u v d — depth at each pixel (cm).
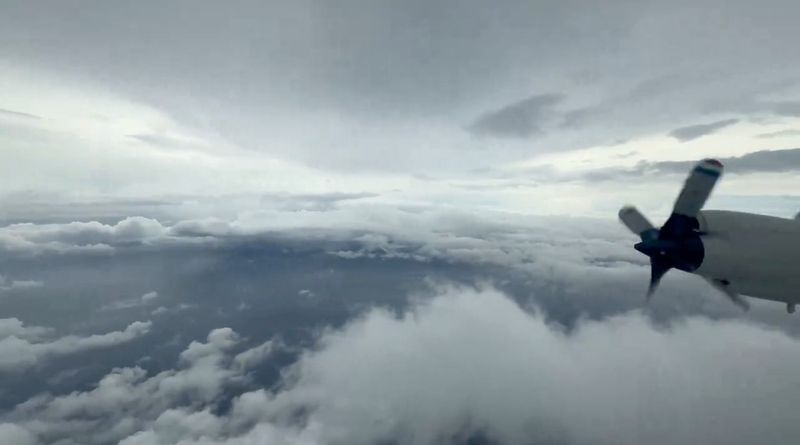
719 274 1289
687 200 1264
